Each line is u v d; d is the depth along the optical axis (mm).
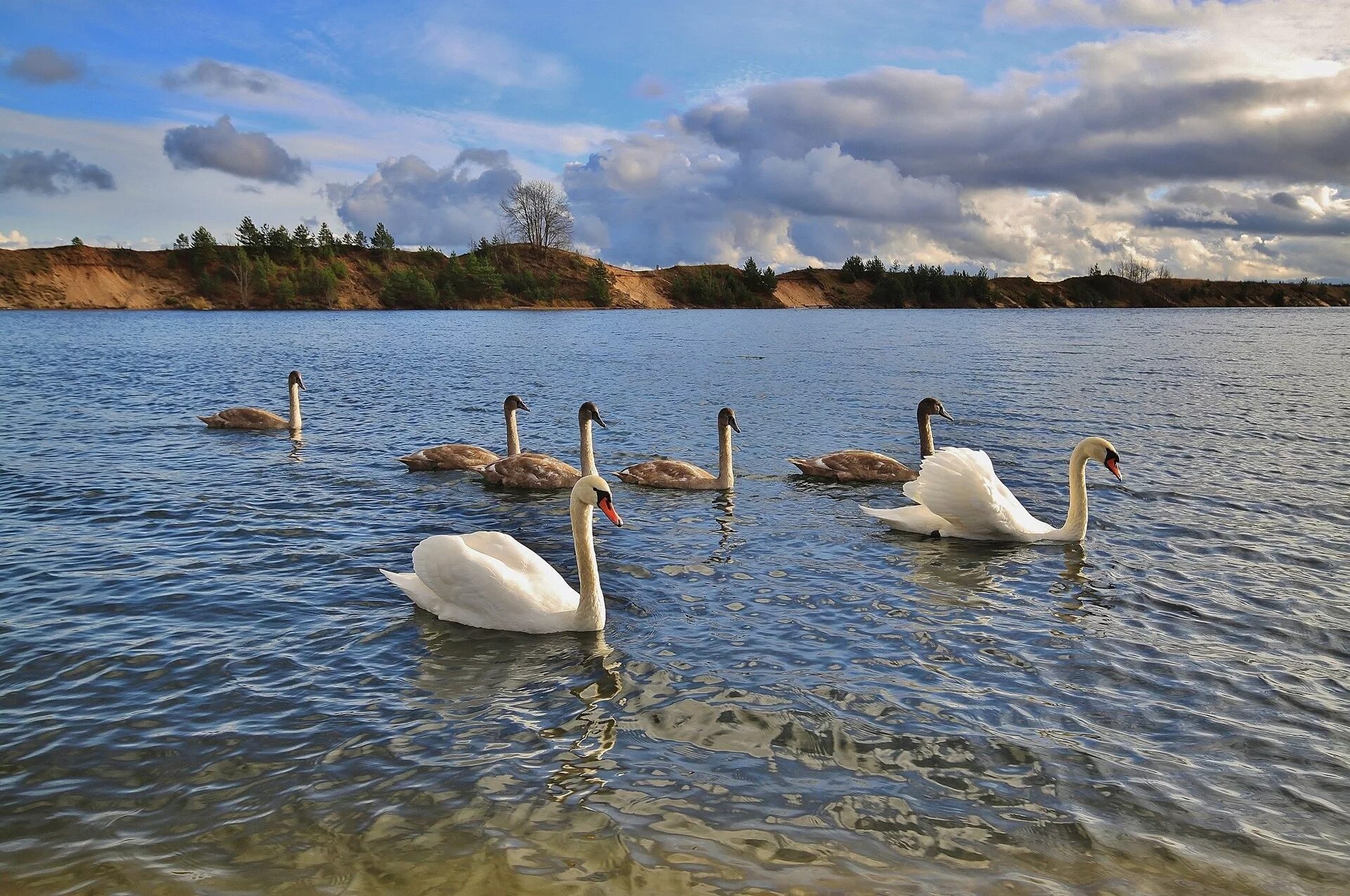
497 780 6988
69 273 156750
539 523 15055
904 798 6750
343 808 6625
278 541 13617
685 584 11711
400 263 175250
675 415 29203
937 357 53781
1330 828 6422
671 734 7707
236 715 8070
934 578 11922
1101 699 8352
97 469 19312
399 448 22672
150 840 6258
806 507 16297
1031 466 19781
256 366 47156
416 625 10297
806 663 9148
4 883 5781
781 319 122688
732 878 5844
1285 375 41188
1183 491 16906
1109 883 5836
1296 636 9828
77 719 7969
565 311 157875
